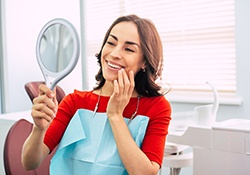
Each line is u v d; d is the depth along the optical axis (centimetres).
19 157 102
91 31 314
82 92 93
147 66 83
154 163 77
